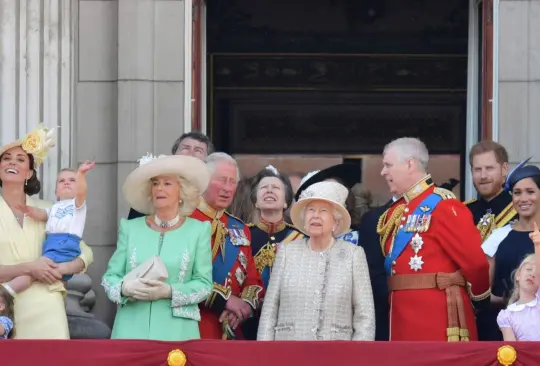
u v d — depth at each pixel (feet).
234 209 141.69
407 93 190.08
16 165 122.52
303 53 189.78
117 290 115.75
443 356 108.99
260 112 189.78
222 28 188.44
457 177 189.26
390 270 121.90
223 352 109.81
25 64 144.46
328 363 109.29
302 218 119.85
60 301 120.57
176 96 147.33
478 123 158.20
